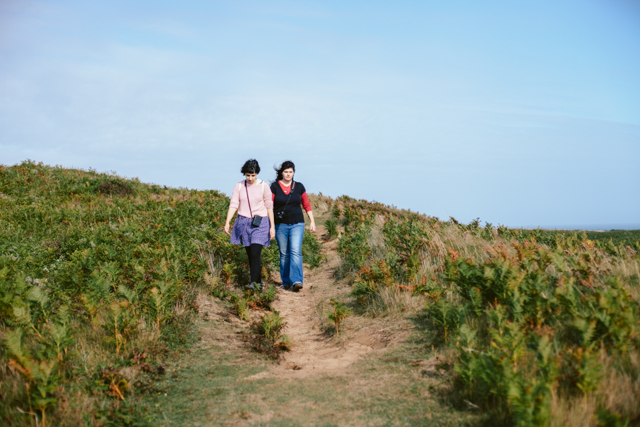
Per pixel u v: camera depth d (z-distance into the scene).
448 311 3.80
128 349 3.72
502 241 8.09
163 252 6.31
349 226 12.26
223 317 5.24
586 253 5.07
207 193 18.25
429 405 2.80
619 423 2.00
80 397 2.87
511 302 3.52
